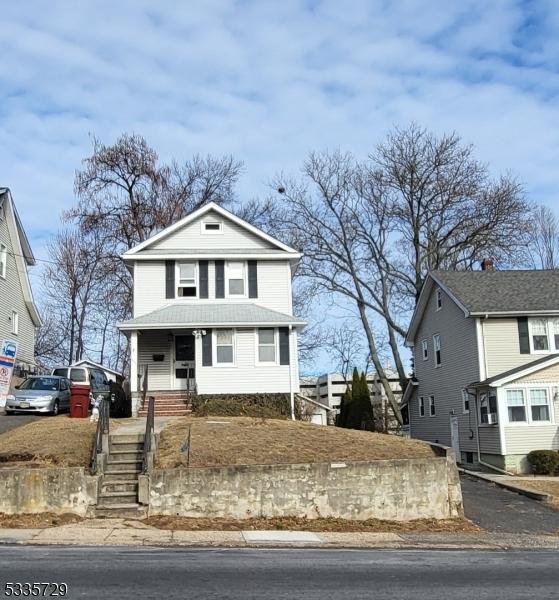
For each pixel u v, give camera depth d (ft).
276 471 51.75
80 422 71.92
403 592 28.96
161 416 87.71
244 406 90.12
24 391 90.22
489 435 97.25
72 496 49.42
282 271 103.19
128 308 145.69
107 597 26.86
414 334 135.03
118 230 144.97
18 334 123.85
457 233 144.05
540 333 102.78
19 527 45.62
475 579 32.14
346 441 62.18
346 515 52.31
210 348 93.86
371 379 222.07
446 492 55.11
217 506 50.65
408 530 50.08
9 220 119.55
